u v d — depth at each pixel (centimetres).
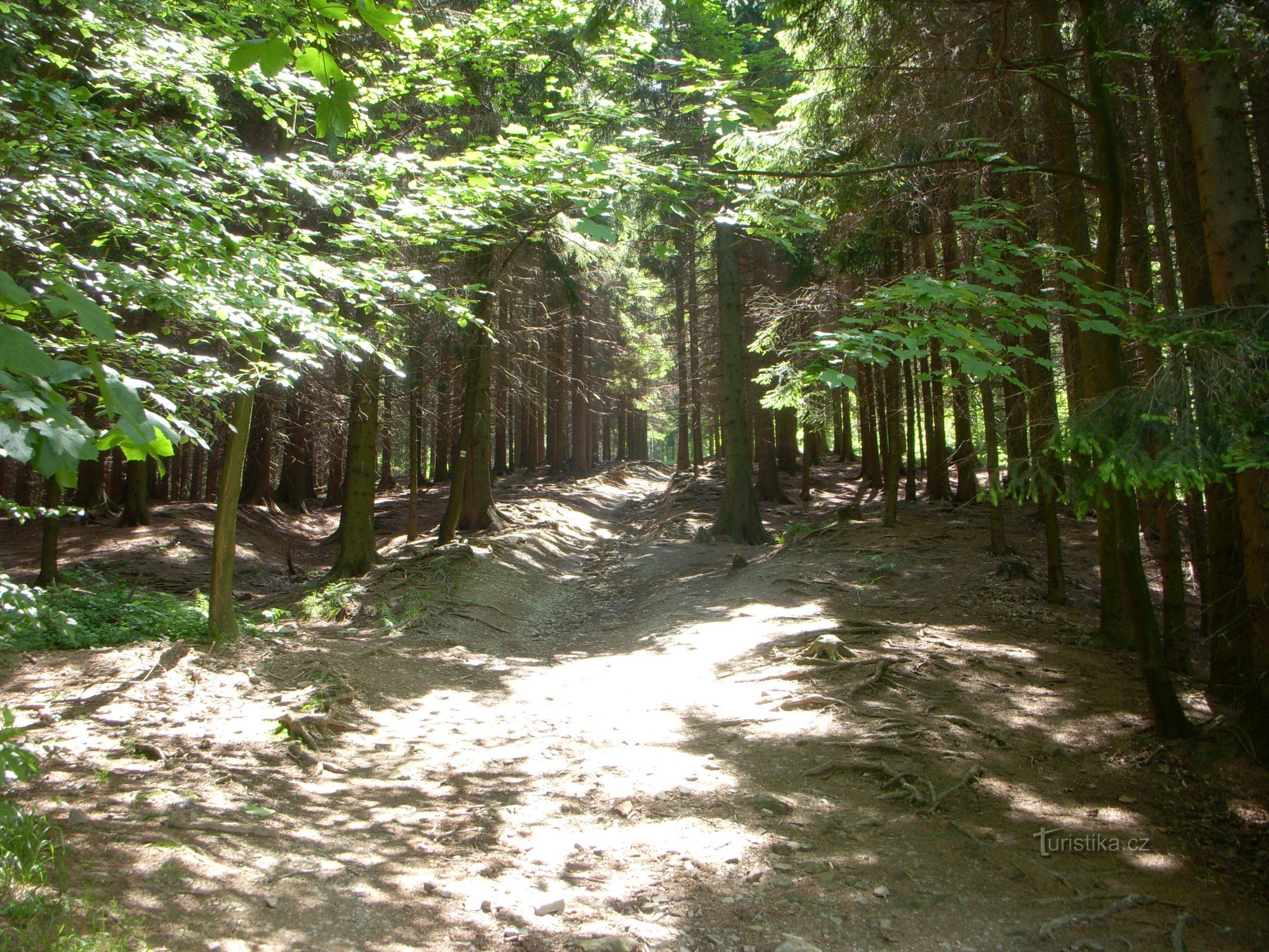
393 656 1006
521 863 493
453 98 884
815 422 1605
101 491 2405
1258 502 634
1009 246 511
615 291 3356
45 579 1453
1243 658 769
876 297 479
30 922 348
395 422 2628
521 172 637
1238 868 522
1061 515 1803
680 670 959
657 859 502
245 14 716
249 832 495
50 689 744
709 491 2822
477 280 1689
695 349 3162
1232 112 643
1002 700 804
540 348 2769
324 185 745
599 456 5844
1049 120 897
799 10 826
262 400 2220
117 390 144
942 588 1267
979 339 439
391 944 395
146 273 531
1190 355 488
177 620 1041
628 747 702
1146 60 616
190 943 364
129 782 561
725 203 705
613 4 865
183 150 646
